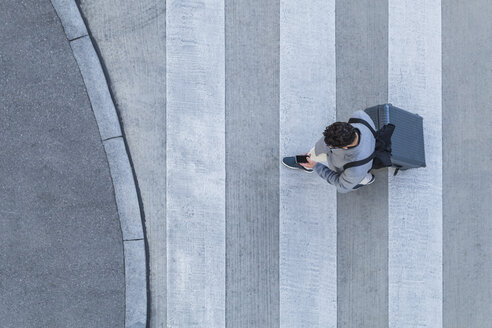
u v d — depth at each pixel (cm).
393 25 615
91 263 577
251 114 593
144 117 580
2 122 570
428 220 618
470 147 623
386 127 468
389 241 611
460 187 622
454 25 622
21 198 571
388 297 610
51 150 573
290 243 596
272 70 596
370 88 612
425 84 620
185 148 584
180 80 582
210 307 587
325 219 600
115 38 577
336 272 602
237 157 591
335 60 605
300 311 597
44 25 572
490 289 622
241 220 591
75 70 574
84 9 574
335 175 495
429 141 618
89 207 577
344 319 603
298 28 599
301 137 599
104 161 577
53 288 574
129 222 578
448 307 621
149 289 582
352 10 608
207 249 586
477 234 622
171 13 581
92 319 577
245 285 591
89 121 576
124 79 578
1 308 570
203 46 586
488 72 625
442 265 620
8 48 569
